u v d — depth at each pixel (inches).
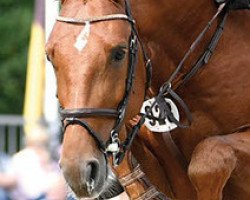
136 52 342.3
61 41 327.9
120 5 340.8
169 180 388.2
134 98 348.5
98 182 326.3
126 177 384.8
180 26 373.4
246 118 374.9
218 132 376.2
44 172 595.5
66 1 339.0
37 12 750.5
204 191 353.7
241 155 358.6
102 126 329.7
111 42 328.2
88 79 324.8
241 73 375.2
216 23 376.5
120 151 350.6
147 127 376.2
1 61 1143.0
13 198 593.3
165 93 371.2
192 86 375.2
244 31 380.5
